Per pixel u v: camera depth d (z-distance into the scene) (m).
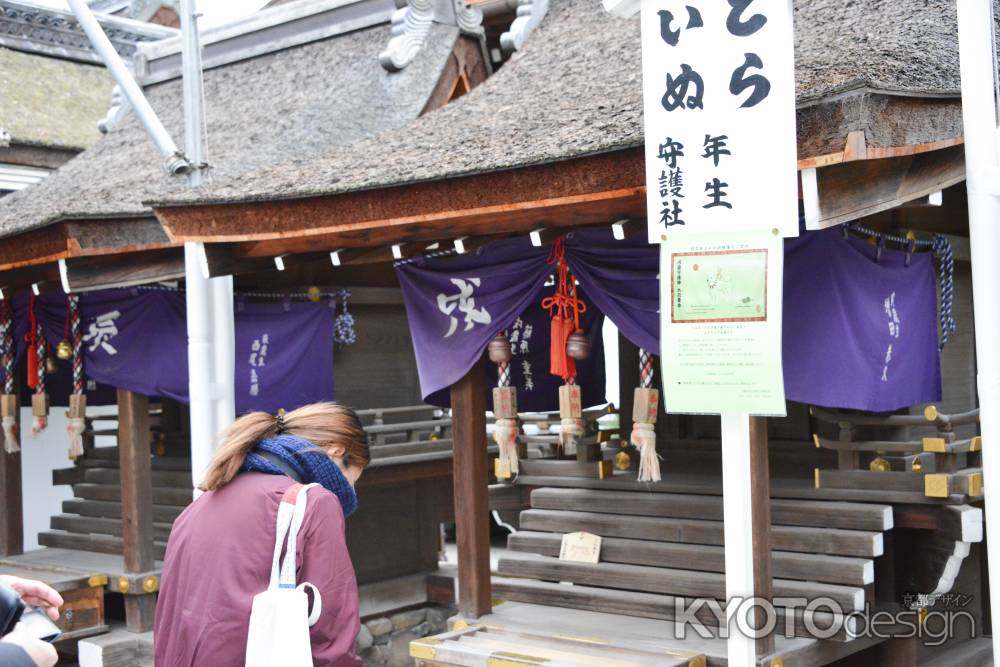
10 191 9.95
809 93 3.15
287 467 2.83
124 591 6.42
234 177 5.47
